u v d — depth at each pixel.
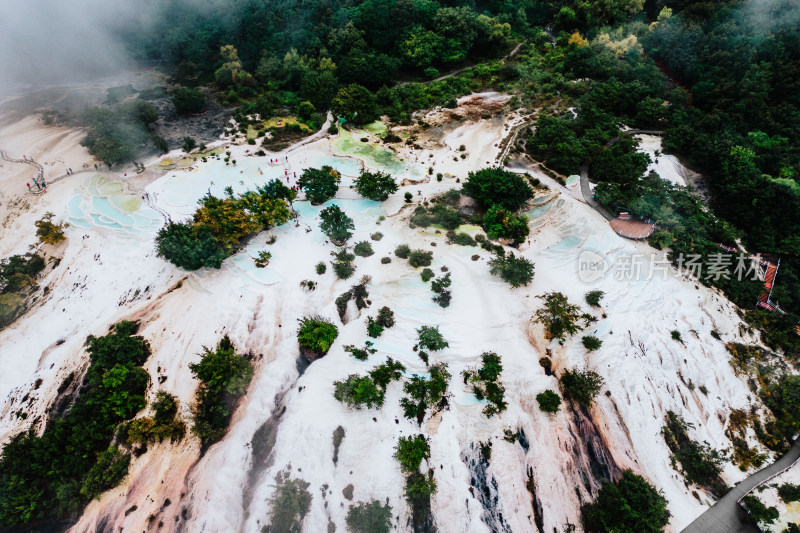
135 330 42.31
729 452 39.69
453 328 42.31
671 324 44.78
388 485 34.25
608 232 50.88
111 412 36.59
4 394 39.88
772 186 52.88
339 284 45.72
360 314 43.41
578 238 50.47
